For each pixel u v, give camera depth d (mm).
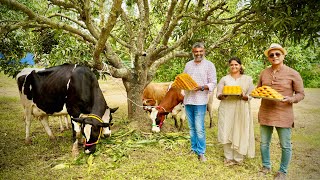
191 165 4055
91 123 4320
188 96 4176
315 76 13703
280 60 3438
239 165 4117
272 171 3904
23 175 3775
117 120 6633
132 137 5258
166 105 5660
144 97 6934
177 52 6457
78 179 3734
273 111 3480
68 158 4430
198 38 6375
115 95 10945
